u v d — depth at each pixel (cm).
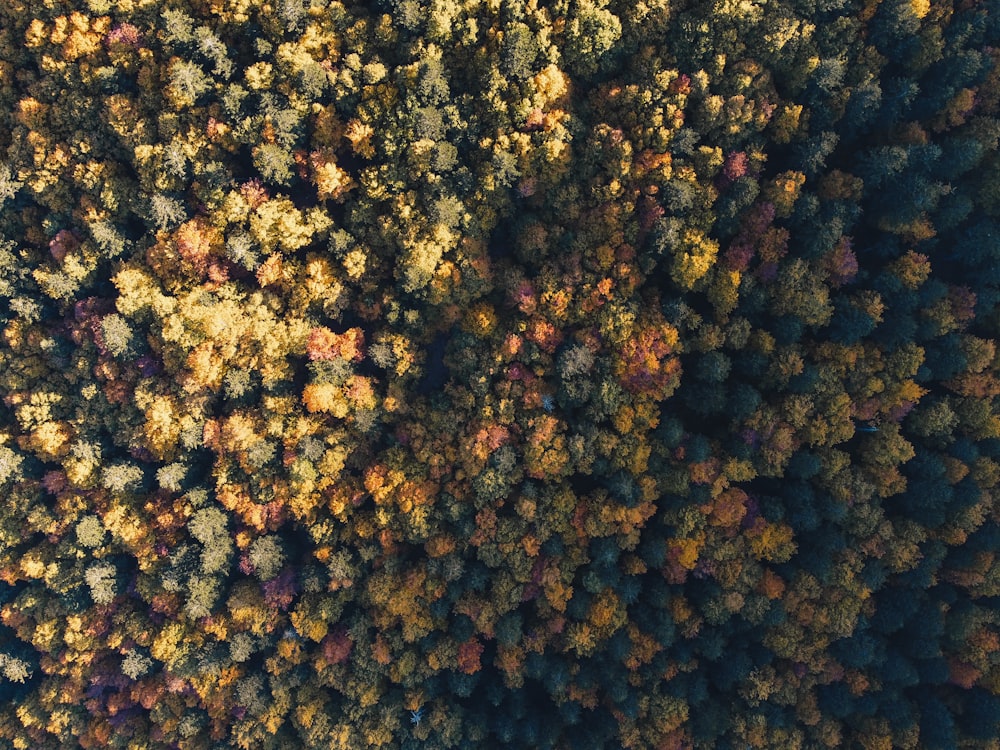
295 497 3838
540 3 3138
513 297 3556
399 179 3375
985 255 3294
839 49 3098
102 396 3828
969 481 3497
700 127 3172
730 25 2978
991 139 3105
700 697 3778
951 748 3553
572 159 3303
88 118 3381
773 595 3644
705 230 3316
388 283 3691
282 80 3234
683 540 3644
